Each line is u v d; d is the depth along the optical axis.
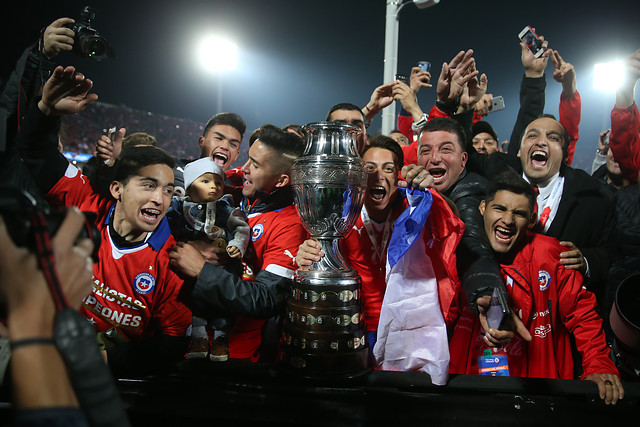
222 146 2.54
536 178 2.08
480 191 1.91
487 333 1.39
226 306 1.24
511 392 1.21
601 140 3.44
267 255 1.50
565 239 2.02
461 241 1.63
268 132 1.66
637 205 2.07
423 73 2.75
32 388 0.53
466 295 1.46
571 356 1.67
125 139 2.58
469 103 2.29
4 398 1.08
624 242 2.04
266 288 1.31
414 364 1.37
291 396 1.15
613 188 2.85
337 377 1.14
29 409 0.53
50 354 0.55
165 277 1.39
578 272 1.66
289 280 1.29
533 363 1.60
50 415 0.52
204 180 1.44
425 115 2.46
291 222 1.54
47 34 1.40
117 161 1.72
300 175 1.19
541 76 2.39
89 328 0.58
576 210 2.02
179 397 1.17
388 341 1.40
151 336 1.40
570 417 1.13
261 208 1.68
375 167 1.54
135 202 1.31
